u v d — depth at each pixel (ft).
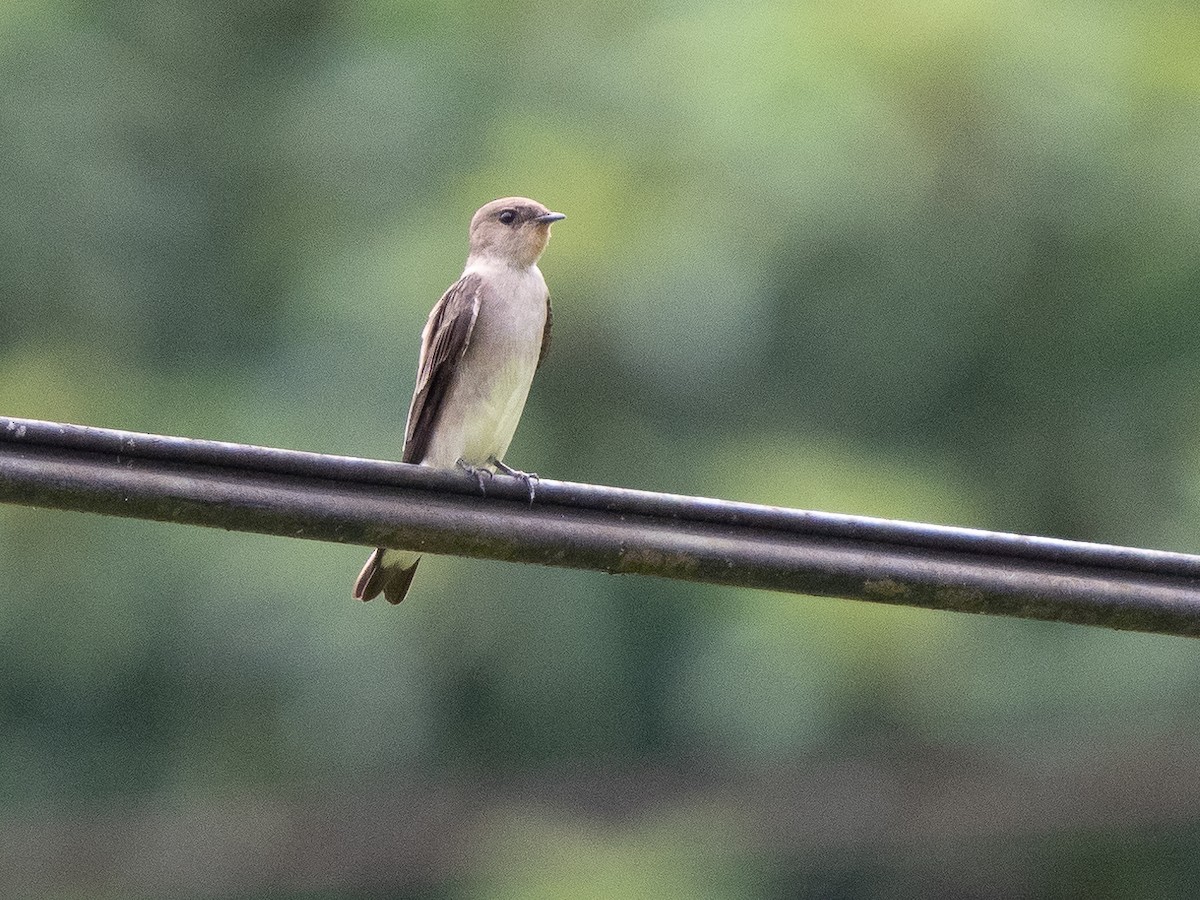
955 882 66.95
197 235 64.39
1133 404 58.44
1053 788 65.72
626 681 58.29
